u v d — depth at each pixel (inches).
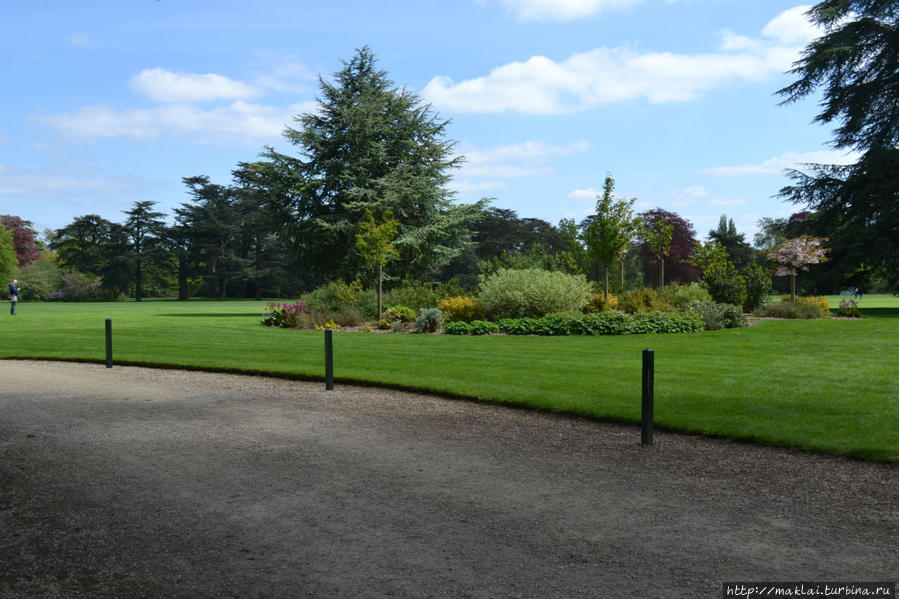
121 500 175.8
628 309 861.8
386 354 494.3
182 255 3314.5
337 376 387.2
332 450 229.8
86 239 3321.9
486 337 637.9
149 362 463.2
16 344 586.6
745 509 165.0
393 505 169.8
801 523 154.6
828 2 1310.3
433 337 644.7
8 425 272.5
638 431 255.1
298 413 297.3
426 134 1480.1
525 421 276.8
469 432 256.8
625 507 167.3
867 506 166.4
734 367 402.6
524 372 393.7
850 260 1243.8
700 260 1103.6
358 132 1381.6
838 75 1304.1
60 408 310.5
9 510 168.6
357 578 125.6
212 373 427.5
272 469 205.5
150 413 298.4
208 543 144.7
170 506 170.2
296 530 152.1
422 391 348.2
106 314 1256.8
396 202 1321.4
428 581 123.7
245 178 3169.3
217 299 3287.4
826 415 263.3
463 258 2657.5
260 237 3211.1
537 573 127.0
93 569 132.0
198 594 120.0
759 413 269.6
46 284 2933.1
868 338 584.4
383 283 1359.5
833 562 132.0
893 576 125.1
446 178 1469.0
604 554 136.4
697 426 250.8
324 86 1437.0
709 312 746.2
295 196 1366.9
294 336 660.1
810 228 1386.6
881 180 1240.8
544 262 1224.2
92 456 222.5
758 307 995.9
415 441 242.8
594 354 482.0
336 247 1390.3
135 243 3235.7
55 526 156.8
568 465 208.5
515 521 157.1
